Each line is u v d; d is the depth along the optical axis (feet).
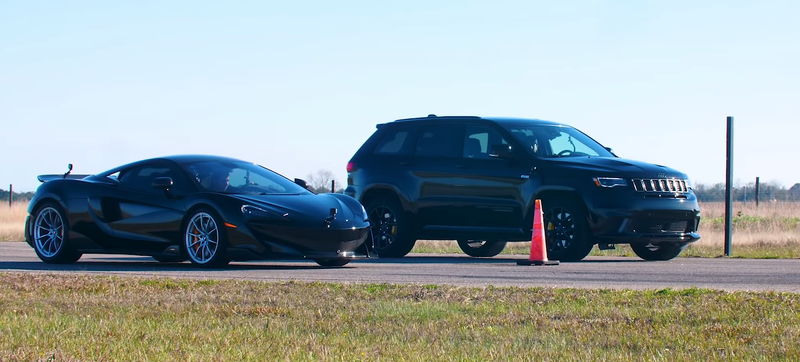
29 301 26.89
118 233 44.62
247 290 29.86
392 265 45.62
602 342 20.06
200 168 44.91
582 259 51.11
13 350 18.97
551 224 49.49
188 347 19.43
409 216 54.24
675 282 34.60
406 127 56.08
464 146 53.01
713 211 114.73
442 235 53.21
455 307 25.72
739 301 26.37
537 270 41.27
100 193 45.42
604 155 52.85
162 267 43.37
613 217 47.57
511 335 20.93
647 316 23.67
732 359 18.07
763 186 138.51
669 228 49.08
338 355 18.60
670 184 49.19
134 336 20.74
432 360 18.11
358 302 26.71
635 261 50.01
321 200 44.34
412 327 22.15
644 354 18.69
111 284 31.37
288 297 27.94
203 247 42.55
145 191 44.73
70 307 25.70
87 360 18.02
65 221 45.70
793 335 20.47
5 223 107.65
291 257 41.42
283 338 20.54
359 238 44.06
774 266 44.52
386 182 55.26
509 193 50.37
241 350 19.08
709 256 57.06
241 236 41.37
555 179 49.01
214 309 25.22
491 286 30.60
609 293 28.71
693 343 19.81
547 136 52.37
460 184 52.26
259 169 47.03
